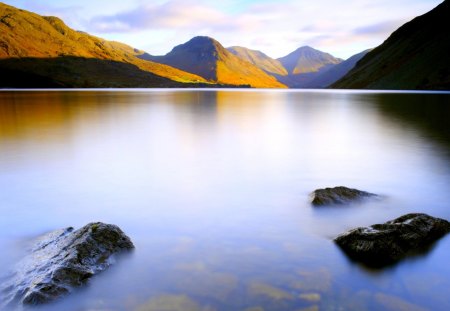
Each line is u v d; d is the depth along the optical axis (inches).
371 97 4227.4
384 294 266.1
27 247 351.6
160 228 400.8
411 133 1226.0
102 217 439.2
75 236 327.9
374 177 631.2
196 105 3011.8
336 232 385.1
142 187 571.8
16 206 480.1
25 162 762.2
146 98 4244.6
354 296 263.0
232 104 3223.4
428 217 369.7
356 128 1382.9
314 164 743.1
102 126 1444.4
